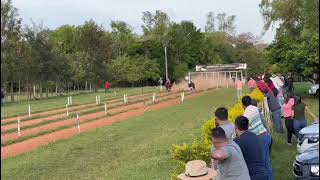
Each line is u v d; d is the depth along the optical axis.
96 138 22.55
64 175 14.66
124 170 14.35
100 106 45.19
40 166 16.17
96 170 15.16
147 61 100.88
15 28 59.44
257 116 10.95
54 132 27.00
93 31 82.75
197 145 10.34
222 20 132.62
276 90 19.50
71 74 77.00
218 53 115.19
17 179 14.38
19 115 37.72
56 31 114.25
